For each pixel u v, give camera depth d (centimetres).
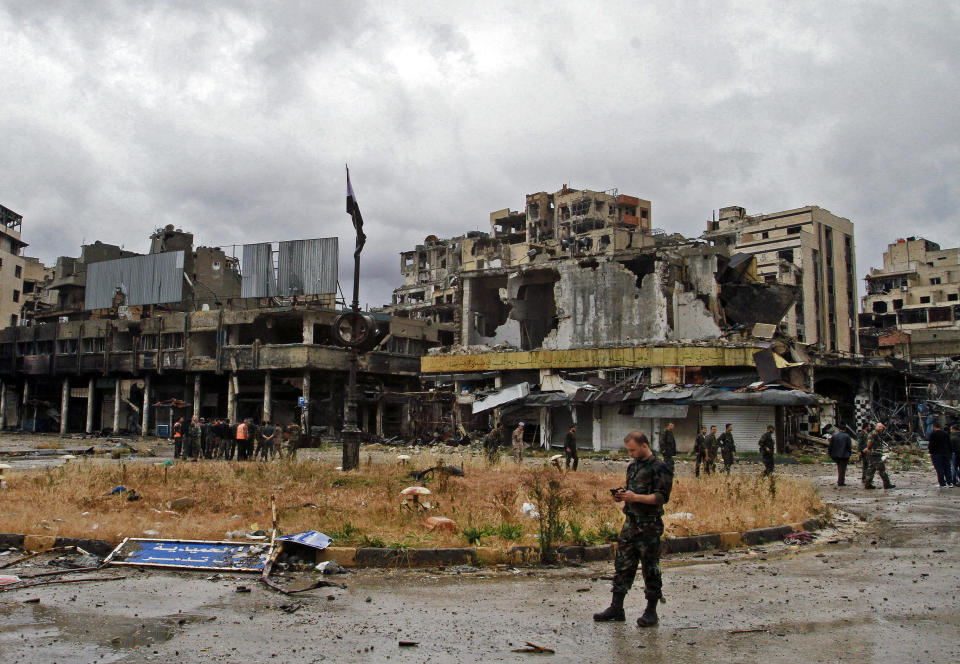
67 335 5666
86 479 1552
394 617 656
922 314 8669
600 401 3522
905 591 750
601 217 8412
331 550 896
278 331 5241
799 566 902
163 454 3234
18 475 1681
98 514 1130
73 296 6662
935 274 8994
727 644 571
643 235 7350
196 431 2670
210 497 1302
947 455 1941
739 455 3328
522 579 830
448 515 1137
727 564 927
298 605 693
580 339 4000
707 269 3969
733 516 1179
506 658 539
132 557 876
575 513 1146
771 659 534
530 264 4278
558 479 1653
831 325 7806
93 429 5672
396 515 1117
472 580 823
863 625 623
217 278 6069
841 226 8188
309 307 4853
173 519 1101
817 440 3684
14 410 6275
